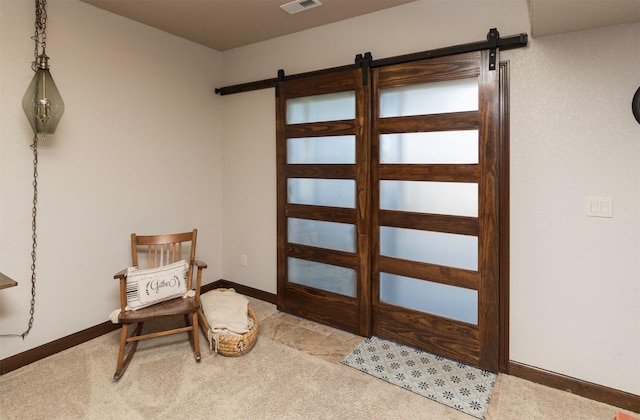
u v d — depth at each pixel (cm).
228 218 383
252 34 323
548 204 216
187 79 343
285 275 335
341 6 263
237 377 232
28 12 238
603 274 205
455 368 244
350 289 296
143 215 313
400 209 269
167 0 259
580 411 200
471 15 233
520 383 226
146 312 239
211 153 372
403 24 260
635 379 200
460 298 249
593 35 199
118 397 210
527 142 219
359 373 238
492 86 225
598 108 200
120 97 291
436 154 251
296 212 322
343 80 283
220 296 301
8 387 218
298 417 196
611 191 200
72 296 268
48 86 226
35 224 247
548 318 221
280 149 328
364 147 276
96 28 273
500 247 231
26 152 241
